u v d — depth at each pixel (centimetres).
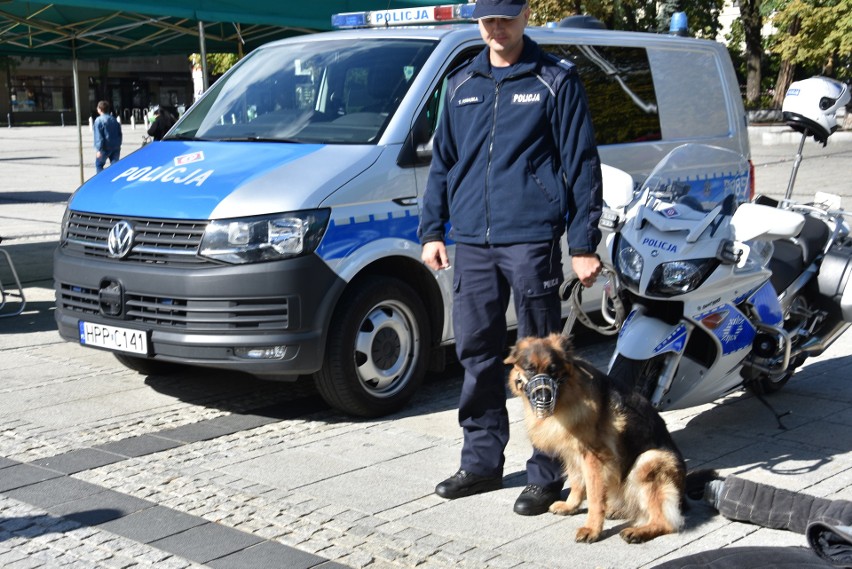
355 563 384
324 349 540
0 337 777
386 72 616
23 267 1085
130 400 609
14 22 1083
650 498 397
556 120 414
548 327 428
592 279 418
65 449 521
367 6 984
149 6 859
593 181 414
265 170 557
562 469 435
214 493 459
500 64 423
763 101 3525
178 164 594
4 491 463
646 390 454
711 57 801
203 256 532
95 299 575
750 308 486
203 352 536
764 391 598
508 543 400
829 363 683
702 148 496
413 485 467
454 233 438
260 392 627
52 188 2011
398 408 586
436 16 681
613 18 3022
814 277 559
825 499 405
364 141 581
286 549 397
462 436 541
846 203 1495
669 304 459
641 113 721
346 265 543
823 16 2700
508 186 419
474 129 425
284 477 479
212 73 3175
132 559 391
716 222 457
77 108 1478
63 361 702
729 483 418
